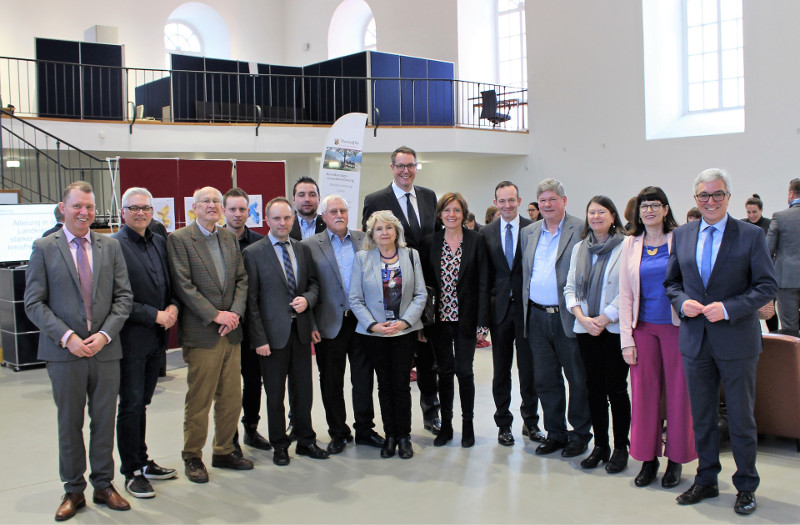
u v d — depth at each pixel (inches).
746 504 129.5
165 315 147.3
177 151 429.4
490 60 587.8
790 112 387.9
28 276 134.8
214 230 158.6
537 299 163.9
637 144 462.0
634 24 456.8
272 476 156.4
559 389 166.4
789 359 161.8
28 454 175.5
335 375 172.4
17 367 274.7
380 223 163.8
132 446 147.6
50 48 451.2
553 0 500.4
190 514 136.5
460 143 482.0
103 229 329.7
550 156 510.0
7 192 314.5
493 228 174.6
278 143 452.8
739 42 442.0
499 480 150.6
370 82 474.6
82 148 408.8
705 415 134.9
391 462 163.5
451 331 172.2
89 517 135.7
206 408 154.9
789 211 236.2
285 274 163.9
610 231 155.3
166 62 629.9
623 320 145.5
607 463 155.8
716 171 130.9
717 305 128.2
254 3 685.3
